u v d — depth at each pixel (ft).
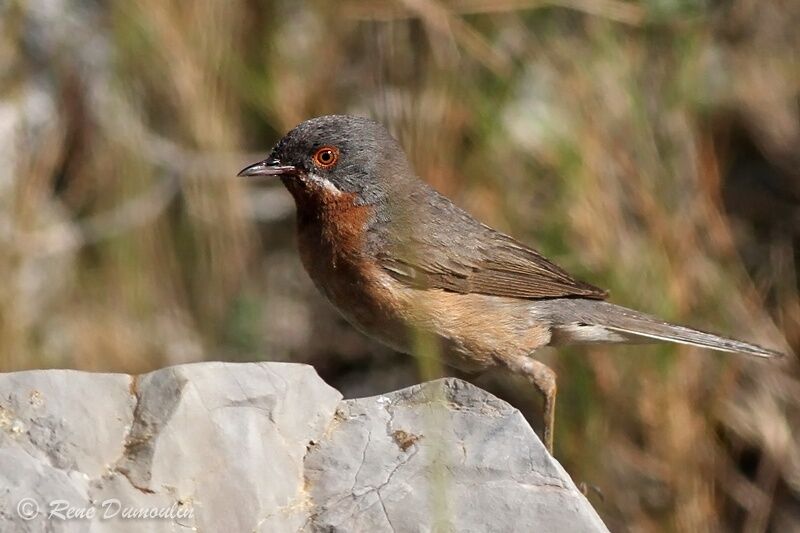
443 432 23.57
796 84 45.78
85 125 46.78
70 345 44.78
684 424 40.52
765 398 42.06
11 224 44.96
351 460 23.32
